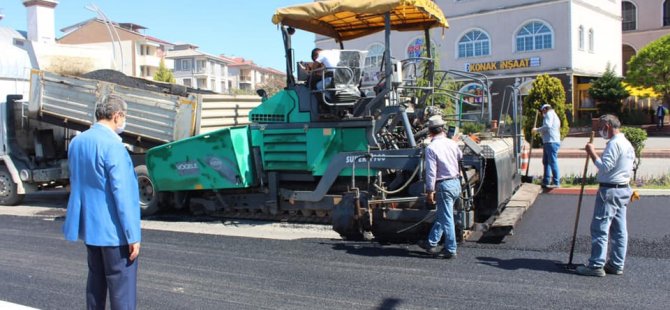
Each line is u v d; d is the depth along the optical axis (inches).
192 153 382.6
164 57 2778.1
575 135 1088.8
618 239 230.8
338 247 293.6
